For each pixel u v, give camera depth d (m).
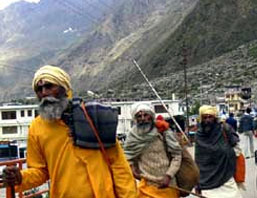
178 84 137.12
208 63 155.75
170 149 7.16
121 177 4.49
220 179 9.20
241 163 9.49
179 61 178.38
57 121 4.41
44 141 4.41
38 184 4.54
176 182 7.23
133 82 170.75
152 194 7.08
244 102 88.56
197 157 9.36
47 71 4.43
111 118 4.44
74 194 4.35
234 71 136.62
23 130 86.19
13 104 91.19
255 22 191.00
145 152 7.16
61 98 4.42
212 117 9.26
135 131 7.19
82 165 4.38
